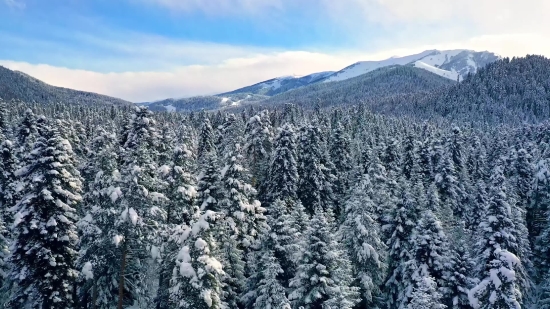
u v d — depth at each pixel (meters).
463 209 55.31
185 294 21.66
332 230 36.06
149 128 44.97
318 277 25.80
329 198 51.91
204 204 33.09
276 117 103.94
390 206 38.59
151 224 24.28
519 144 71.31
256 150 50.31
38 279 24.16
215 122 101.94
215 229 28.56
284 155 45.34
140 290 27.20
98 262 24.00
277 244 28.64
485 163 68.88
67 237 24.62
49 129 25.30
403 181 39.19
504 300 24.27
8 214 33.00
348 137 61.69
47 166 24.17
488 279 25.12
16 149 46.09
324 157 54.59
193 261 21.48
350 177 54.06
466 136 94.56
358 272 32.69
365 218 32.75
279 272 27.11
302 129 58.50
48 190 23.80
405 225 35.59
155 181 25.33
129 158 27.02
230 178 33.88
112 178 24.33
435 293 23.69
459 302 30.78
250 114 117.00
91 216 24.19
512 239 30.64
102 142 45.62
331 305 24.72
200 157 56.50
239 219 32.62
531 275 41.97
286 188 44.50
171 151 45.81
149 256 26.17
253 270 29.86
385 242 36.78
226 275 25.12
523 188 56.09
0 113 62.94
